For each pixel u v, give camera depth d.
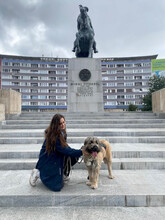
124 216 2.24
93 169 2.83
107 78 64.62
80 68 10.88
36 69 65.31
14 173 3.48
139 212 2.35
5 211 2.38
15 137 5.52
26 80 64.06
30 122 7.12
